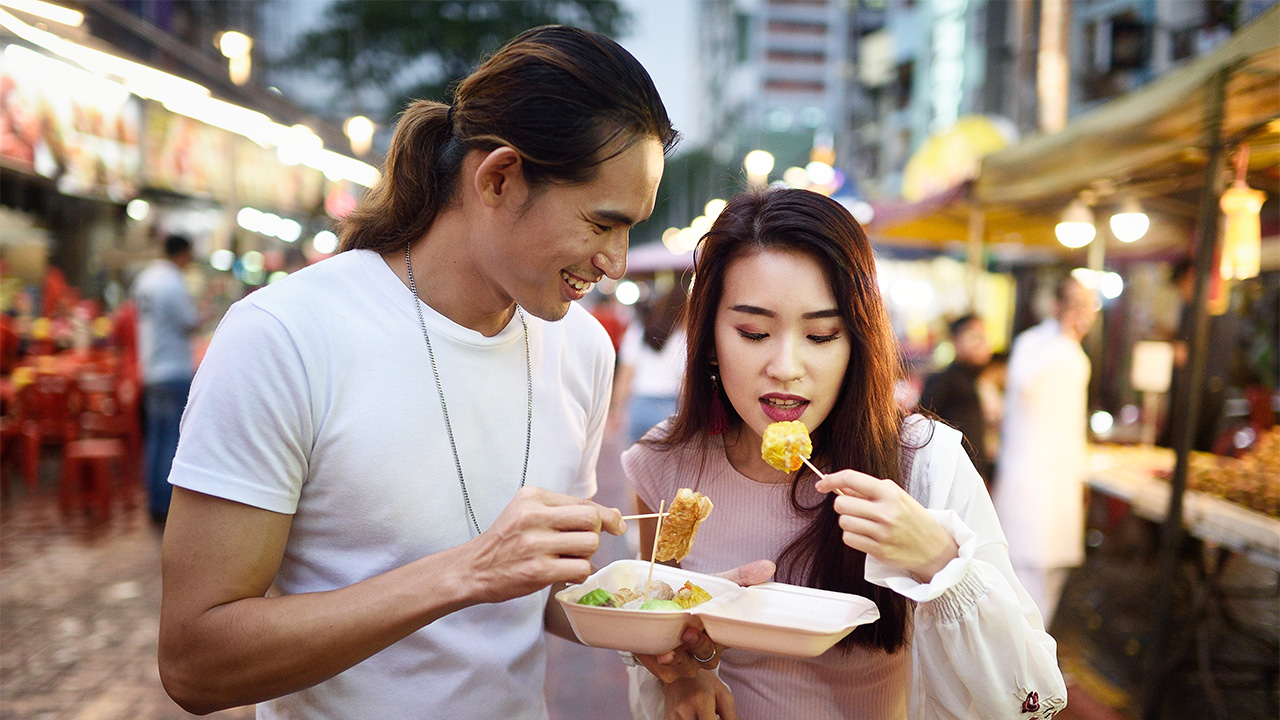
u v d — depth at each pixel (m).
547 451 1.65
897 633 1.58
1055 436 5.02
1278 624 5.28
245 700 1.32
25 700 3.89
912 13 28.80
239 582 1.32
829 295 1.51
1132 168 4.54
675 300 5.75
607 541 6.53
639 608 1.42
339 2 28.50
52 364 8.70
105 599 5.15
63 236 12.50
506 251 1.38
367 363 1.43
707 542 1.79
